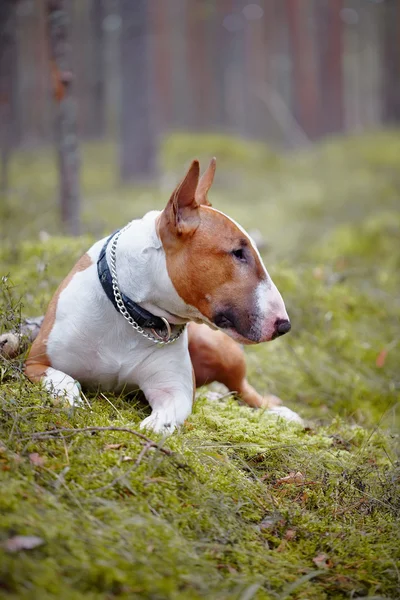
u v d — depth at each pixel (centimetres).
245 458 531
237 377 659
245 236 508
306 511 481
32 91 4241
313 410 737
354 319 969
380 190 2359
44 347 543
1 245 960
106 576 342
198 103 4369
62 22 1083
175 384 550
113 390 569
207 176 566
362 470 544
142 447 464
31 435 438
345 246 1376
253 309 502
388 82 4247
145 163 2597
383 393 786
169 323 539
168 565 370
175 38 4719
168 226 508
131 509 407
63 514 381
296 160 3278
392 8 4159
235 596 362
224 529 428
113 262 530
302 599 392
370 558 441
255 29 4319
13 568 322
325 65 3934
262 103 4362
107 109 4569
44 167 2797
